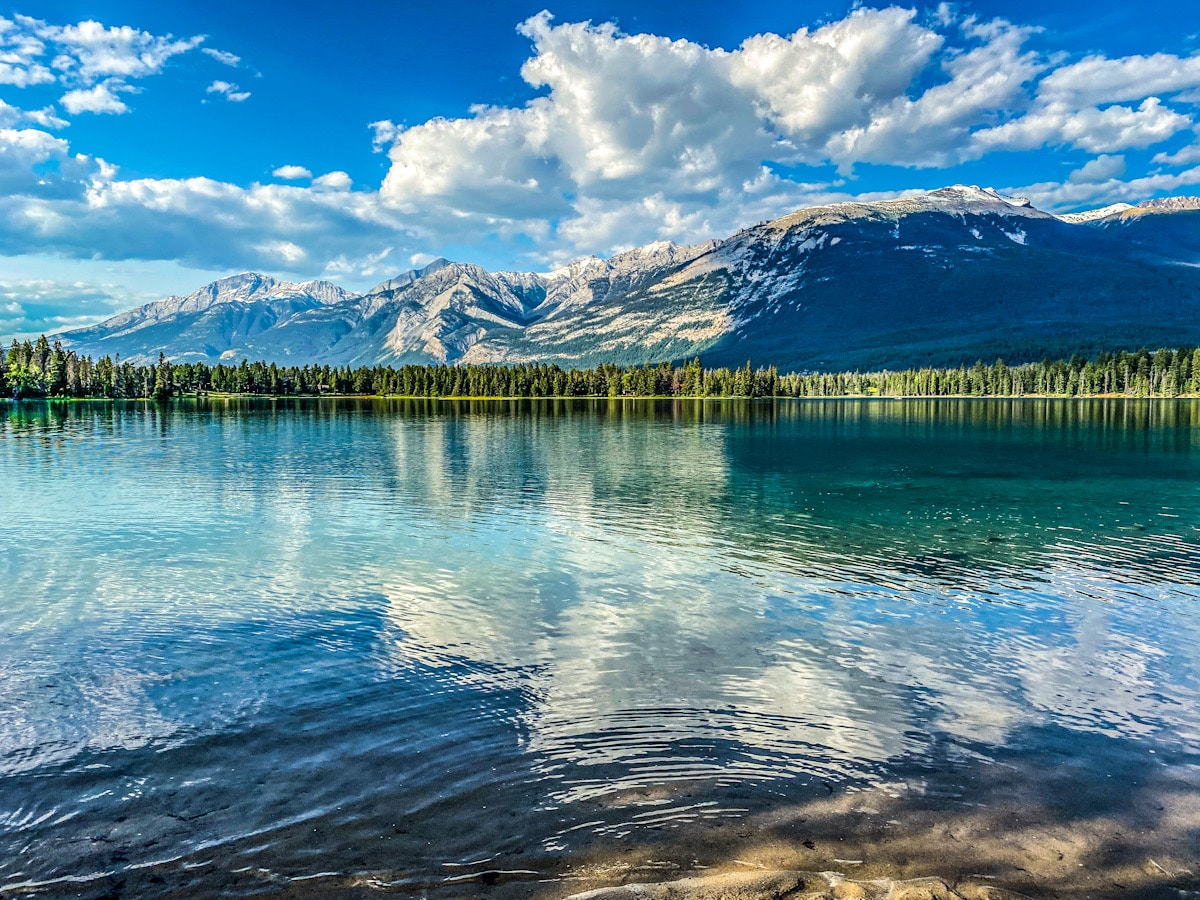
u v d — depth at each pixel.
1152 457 76.19
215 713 16.20
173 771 13.64
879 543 35.50
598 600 25.56
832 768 14.16
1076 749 15.12
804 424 136.62
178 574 28.67
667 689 17.92
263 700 16.92
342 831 11.77
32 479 55.19
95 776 13.43
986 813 12.61
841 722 16.23
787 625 23.03
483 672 18.84
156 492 49.38
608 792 13.09
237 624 22.61
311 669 18.92
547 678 18.48
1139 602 25.95
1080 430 117.38
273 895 10.21
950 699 17.62
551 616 23.69
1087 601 26.02
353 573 29.00
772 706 17.00
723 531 38.00
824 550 33.94
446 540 35.41
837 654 20.56
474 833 11.74
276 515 41.50
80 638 21.17
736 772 13.92
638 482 56.25
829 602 25.61
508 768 13.90
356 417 155.38
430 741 14.98
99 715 16.05
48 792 12.87
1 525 38.09
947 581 28.59
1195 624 23.56
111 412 171.50
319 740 14.95
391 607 24.52
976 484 56.28
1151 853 11.45
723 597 26.11
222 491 50.19
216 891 10.30
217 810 12.34
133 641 20.97
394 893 10.25
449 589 26.81
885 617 23.98
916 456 77.38
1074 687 18.50
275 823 11.98
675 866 10.94
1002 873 10.85
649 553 32.97
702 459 73.31
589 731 15.57
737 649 20.81
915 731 15.87
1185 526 40.03
